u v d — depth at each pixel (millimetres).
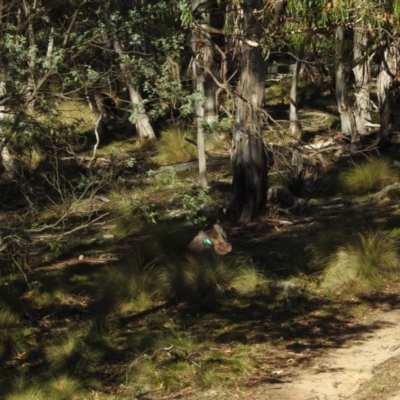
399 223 17844
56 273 15938
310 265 15453
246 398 10672
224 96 26266
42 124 10578
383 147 24078
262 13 13672
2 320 13828
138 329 13406
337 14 12984
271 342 12539
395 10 13117
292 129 26984
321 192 21234
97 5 12000
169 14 11352
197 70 19922
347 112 25922
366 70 27141
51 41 10742
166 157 26172
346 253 15148
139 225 18594
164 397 10875
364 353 11961
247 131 18000
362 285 14422
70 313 14320
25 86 9992
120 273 14922
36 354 12695
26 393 10898
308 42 14469
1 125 10359
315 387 10914
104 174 11133
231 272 14891
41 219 18422
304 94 33500
